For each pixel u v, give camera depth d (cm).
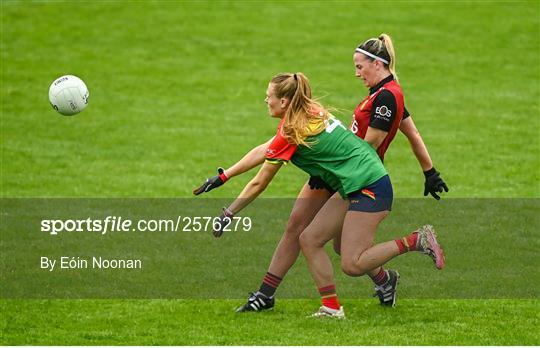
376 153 2469
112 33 7338
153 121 5522
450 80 6394
